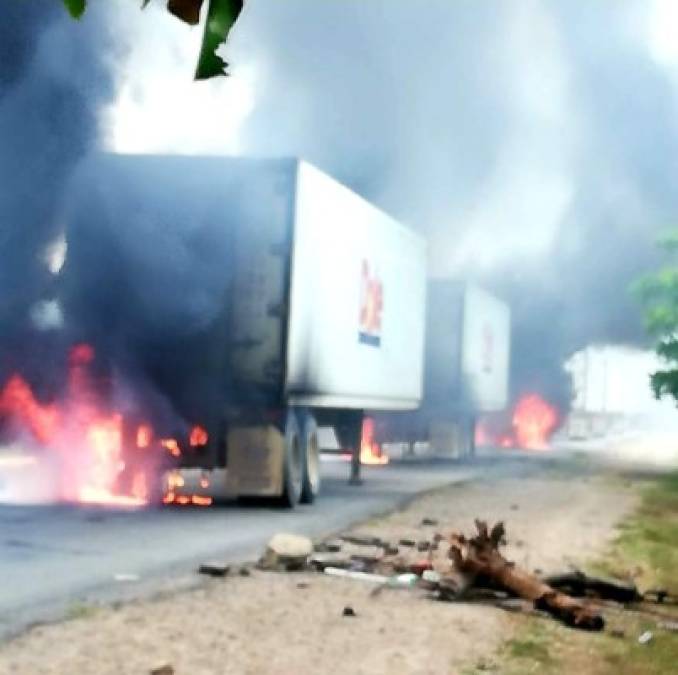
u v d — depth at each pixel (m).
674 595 11.05
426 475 26.80
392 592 9.94
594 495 23.12
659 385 30.14
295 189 15.87
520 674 7.16
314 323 17.09
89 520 13.91
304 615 8.59
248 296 16.03
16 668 6.38
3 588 8.90
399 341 22.83
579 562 12.70
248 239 16.00
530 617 9.17
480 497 20.67
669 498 23.61
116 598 8.70
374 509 17.39
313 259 16.86
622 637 8.75
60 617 7.86
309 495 17.64
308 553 10.90
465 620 8.80
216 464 16.22
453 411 33.16
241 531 13.61
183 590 9.27
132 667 6.62
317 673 6.86
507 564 9.80
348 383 19.06
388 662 7.26
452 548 9.89
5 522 13.39
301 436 17.28
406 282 23.39
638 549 14.36
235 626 7.99
